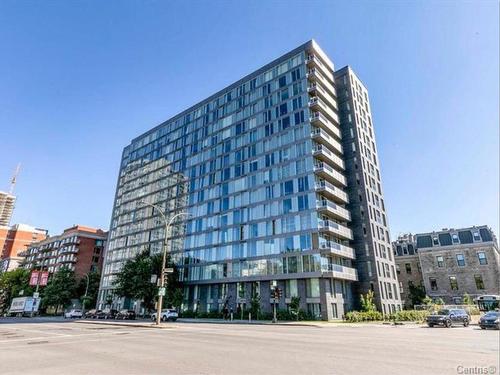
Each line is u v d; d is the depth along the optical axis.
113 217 90.25
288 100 56.19
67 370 8.09
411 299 64.31
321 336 17.36
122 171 95.44
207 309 54.56
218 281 53.78
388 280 52.31
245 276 50.50
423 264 65.50
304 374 7.42
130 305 70.56
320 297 42.47
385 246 55.31
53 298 81.94
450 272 62.38
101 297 81.12
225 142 64.50
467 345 12.93
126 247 80.31
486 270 59.34
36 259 117.50
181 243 64.25
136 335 17.84
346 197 53.12
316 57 59.25
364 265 50.50
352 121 59.25
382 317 39.97
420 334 19.38
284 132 54.56
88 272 99.88
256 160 56.94
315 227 45.41
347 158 57.69
